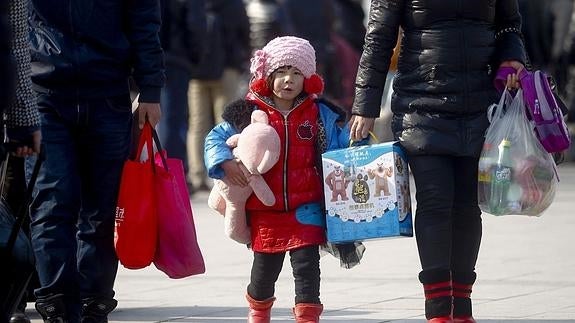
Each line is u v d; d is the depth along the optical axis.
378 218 12.64
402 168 12.80
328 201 12.81
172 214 13.47
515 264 18.33
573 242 20.67
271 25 29.72
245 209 13.05
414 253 19.92
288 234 12.91
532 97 12.79
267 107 12.99
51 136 13.19
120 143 13.47
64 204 13.20
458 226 13.39
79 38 13.23
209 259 19.48
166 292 16.61
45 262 13.16
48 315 13.18
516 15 13.23
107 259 13.73
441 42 12.76
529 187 12.76
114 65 13.38
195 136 30.39
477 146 12.83
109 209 13.59
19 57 11.12
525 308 14.89
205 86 30.23
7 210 11.45
